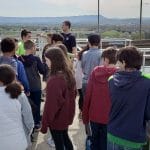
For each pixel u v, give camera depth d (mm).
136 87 2830
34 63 5500
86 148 4484
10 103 3191
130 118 2863
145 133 2943
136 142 2871
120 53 2922
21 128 3279
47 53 3889
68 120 4012
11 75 3283
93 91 3973
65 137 4125
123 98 2871
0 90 3213
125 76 2871
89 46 5152
